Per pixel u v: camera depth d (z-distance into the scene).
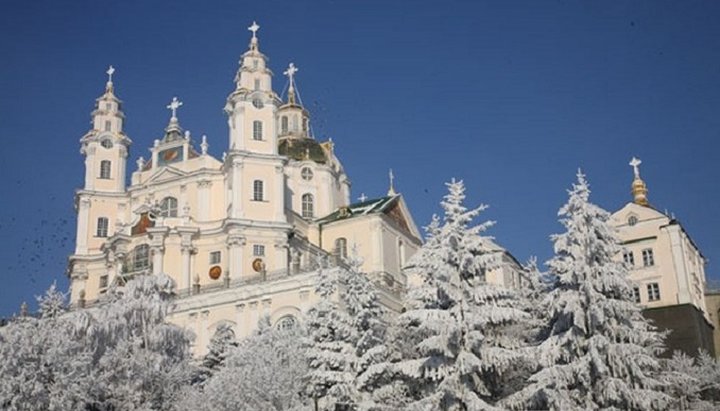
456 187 39.53
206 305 72.69
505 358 36.69
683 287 73.69
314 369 43.81
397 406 41.41
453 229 38.44
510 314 36.91
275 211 82.56
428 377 37.28
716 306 79.38
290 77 103.31
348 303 44.12
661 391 42.38
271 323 69.50
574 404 37.06
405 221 94.19
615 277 38.50
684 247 75.88
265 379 50.00
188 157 88.75
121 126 96.44
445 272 37.47
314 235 89.06
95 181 92.81
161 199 87.81
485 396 37.56
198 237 82.19
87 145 94.06
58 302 55.72
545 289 46.28
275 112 86.31
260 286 71.12
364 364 42.31
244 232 80.19
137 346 54.50
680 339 70.81
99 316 55.88
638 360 37.59
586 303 38.53
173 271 80.62
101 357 53.31
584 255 39.12
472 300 37.66
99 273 89.00
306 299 69.12
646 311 72.50
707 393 54.66
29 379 47.88
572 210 40.25
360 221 87.75
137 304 57.12
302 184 93.19
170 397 53.25
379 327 44.09
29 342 48.94
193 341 64.62
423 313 37.19
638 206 77.81
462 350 36.59
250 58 87.75
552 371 37.22
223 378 51.56
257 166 83.38
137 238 83.00
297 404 49.41
